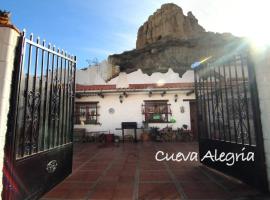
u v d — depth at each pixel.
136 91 12.52
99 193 3.50
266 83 3.46
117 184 3.99
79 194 3.45
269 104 3.40
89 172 4.93
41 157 3.36
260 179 3.47
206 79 5.52
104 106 12.92
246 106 3.93
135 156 7.16
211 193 3.45
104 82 15.45
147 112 12.74
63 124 4.32
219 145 4.85
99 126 12.75
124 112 12.80
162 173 4.79
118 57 43.81
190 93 12.50
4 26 2.66
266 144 3.43
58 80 4.08
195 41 48.03
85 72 15.66
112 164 5.88
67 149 4.53
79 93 12.55
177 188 3.73
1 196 2.50
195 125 12.55
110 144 10.89
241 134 4.04
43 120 3.52
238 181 4.10
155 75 15.06
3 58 2.60
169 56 40.66
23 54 2.86
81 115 12.91
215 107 5.18
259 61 3.57
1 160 2.50
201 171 4.95
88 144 11.06
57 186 3.87
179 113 12.63
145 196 3.35
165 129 12.17
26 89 2.95
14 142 2.67
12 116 2.66
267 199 3.17
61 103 4.20
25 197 2.88
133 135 12.65
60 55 4.05
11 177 2.56
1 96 2.54
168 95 12.83
